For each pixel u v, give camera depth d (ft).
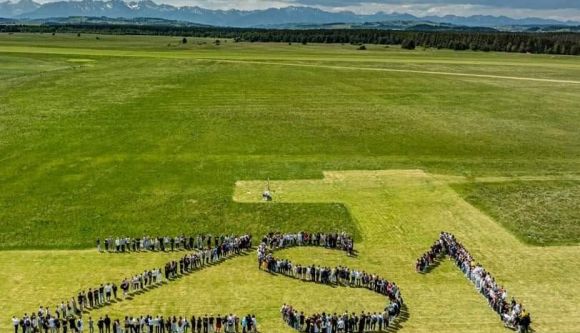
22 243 206.49
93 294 163.43
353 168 294.46
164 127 369.09
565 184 268.82
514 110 431.43
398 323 155.74
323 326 151.02
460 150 328.70
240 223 225.15
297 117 399.65
